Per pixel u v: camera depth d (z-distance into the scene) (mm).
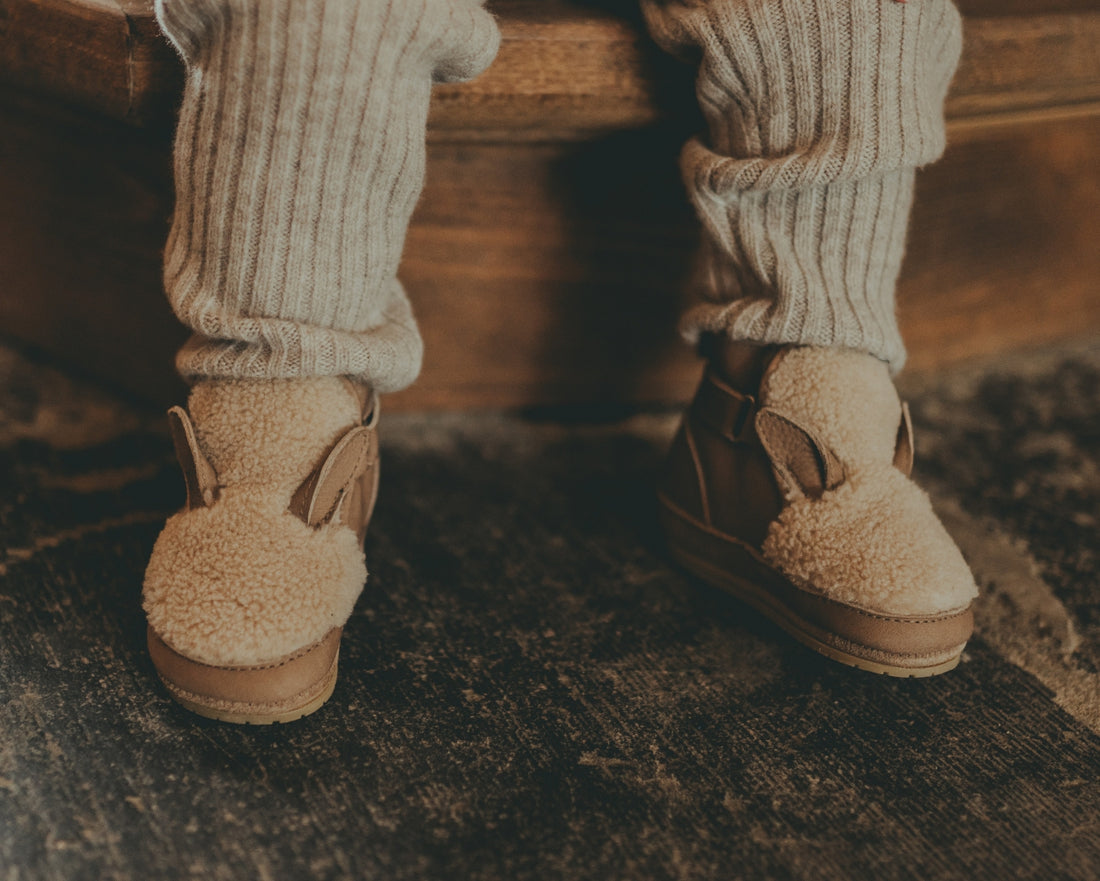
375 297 574
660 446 754
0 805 513
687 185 615
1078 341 914
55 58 614
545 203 706
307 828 515
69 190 689
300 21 523
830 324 584
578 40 640
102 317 715
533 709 567
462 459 725
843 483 582
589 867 510
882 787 545
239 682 532
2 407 715
